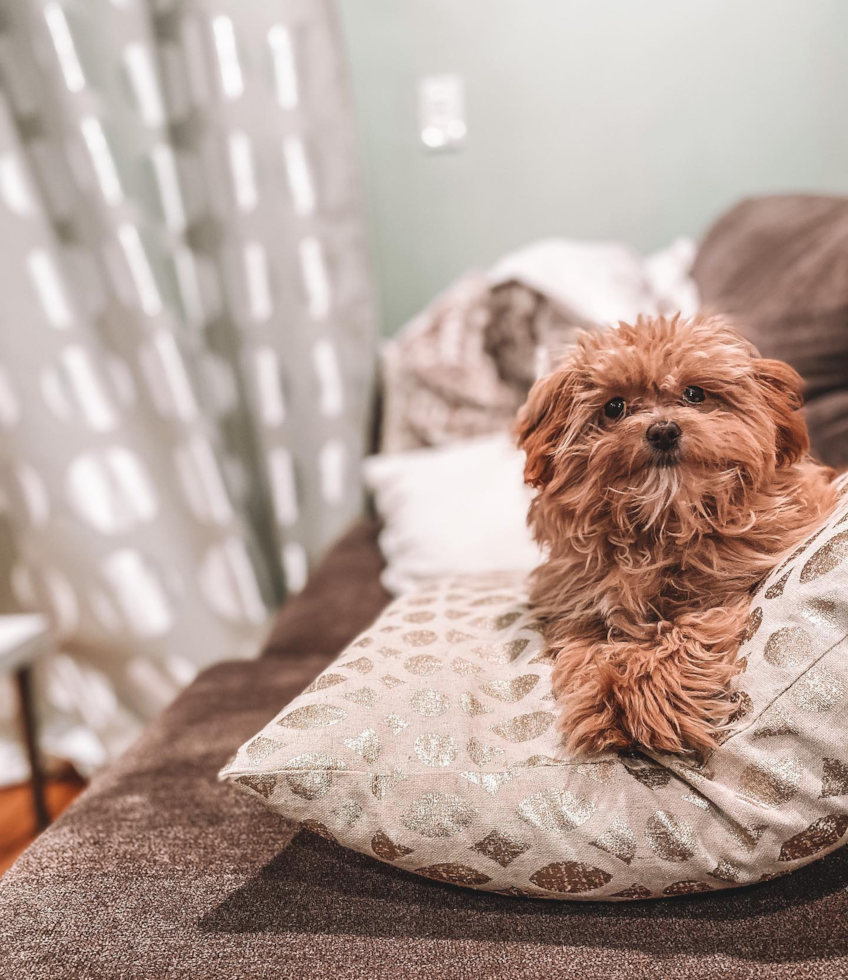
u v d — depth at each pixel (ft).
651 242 6.15
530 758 2.09
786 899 1.99
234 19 5.27
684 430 2.30
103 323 5.55
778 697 1.93
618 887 1.98
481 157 6.17
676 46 5.69
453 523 4.36
